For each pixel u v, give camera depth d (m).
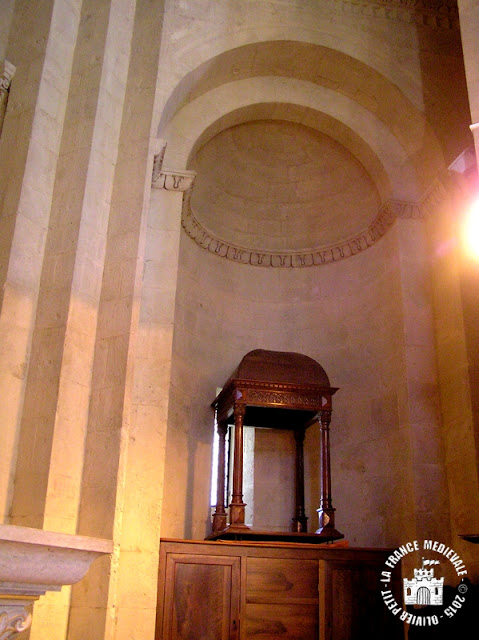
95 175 8.80
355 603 9.00
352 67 11.60
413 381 10.79
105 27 9.53
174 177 10.47
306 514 11.88
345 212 12.83
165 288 9.84
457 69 11.75
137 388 9.18
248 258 12.91
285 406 10.39
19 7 9.52
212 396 11.87
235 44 11.05
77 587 7.38
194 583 8.62
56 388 7.68
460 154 11.20
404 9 11.91
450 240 11.02
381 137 11.99
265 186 12.98
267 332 12.72
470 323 10.37
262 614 8.70
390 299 11.65
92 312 8.38
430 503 10.16
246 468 12.16
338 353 12.35
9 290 7.85
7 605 4.47
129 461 8.80
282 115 12.21
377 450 11.32
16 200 8.20
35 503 7.27
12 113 8.80
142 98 9.65
